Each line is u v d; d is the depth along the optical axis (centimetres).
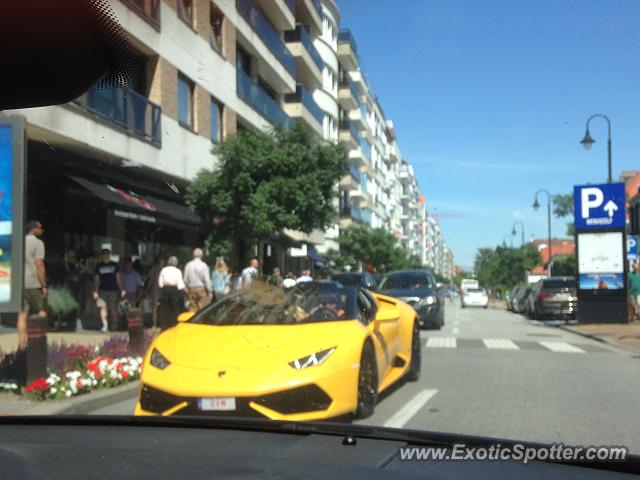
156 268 1767
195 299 1540
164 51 1966
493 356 1273
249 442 316
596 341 1703
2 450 295
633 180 6744
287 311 727
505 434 626
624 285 2262
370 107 7712
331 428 332
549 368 1108
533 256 7194
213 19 2491
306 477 247
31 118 1301
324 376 598
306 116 3934
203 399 576
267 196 1958
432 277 2103
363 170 6900
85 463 269
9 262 769
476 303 5062
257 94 2969
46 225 1512
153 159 1869
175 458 278
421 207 15888
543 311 2691
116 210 1612
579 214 2303
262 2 3144
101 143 1566
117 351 962
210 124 2369
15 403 727
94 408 760
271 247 3462
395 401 794
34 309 1082
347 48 5578
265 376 584
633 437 615
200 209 2048
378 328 748
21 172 771
